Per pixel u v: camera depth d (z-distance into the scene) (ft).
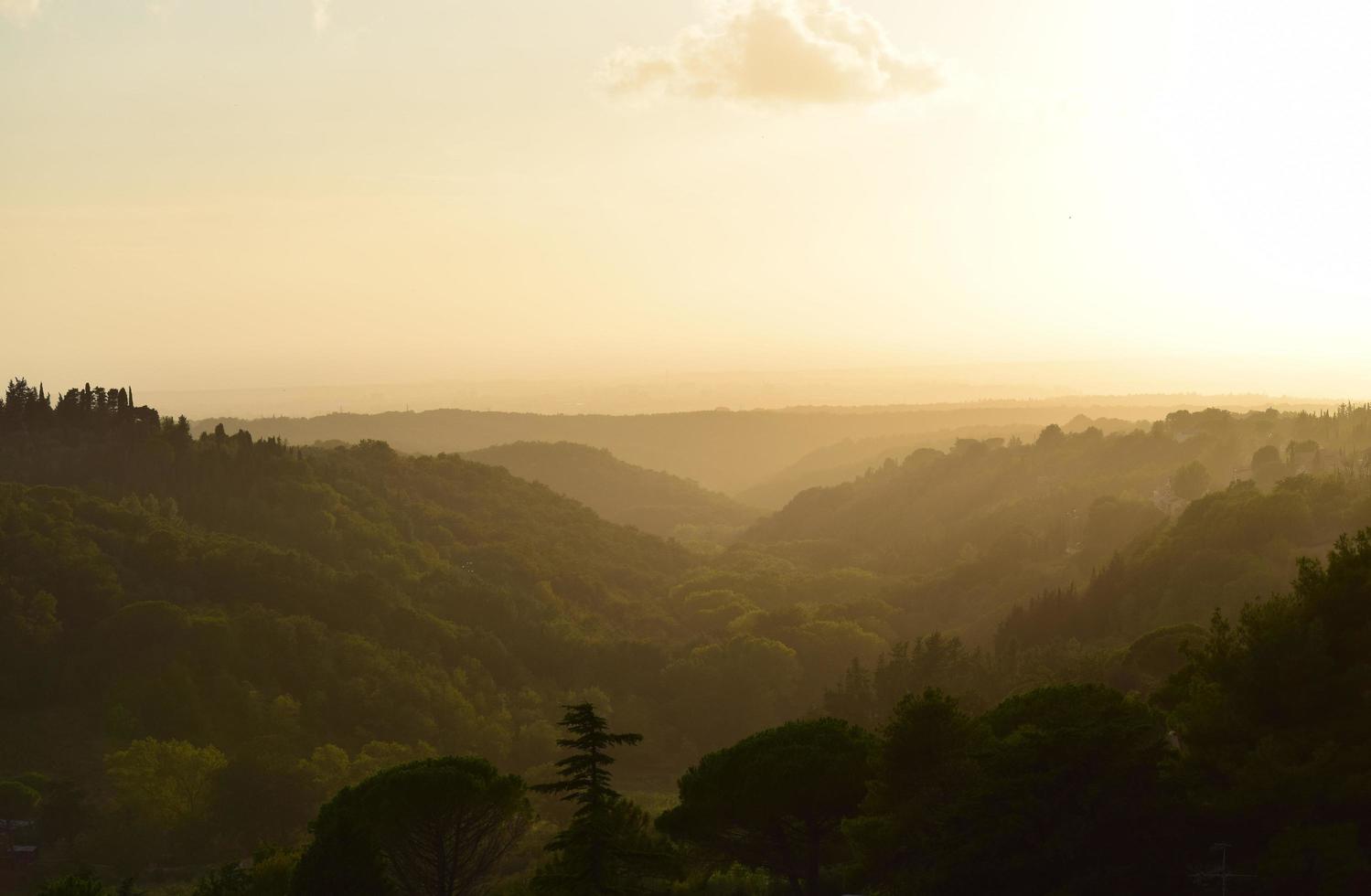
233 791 365.61
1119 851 123.75
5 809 348.79
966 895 126.82
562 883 122.72
